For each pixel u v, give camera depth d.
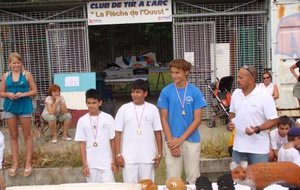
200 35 11.15
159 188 3.76
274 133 5.80
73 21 11.06
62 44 11.29
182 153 5.24
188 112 5.13
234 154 5.33
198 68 11.23
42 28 11.30
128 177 5.11
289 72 10.65
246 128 5.11
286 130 5.73
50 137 9.52
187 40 11.16
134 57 18.30
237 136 5.29
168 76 17.39
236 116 5.24
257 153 5.14
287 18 10.62
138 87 5.06
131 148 5.10
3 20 11.23
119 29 20.16
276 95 9.91
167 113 5.20
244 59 11.19
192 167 5.23
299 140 5.25
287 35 10.66
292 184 3.42
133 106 5.13
